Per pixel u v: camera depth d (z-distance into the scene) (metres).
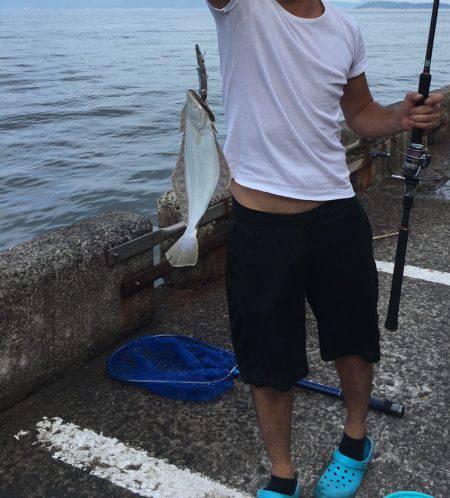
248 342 1.89
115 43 66.31
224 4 1.65
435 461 2.32
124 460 2.38
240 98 1.75
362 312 1.93
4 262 2.67
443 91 7.49
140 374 2.83
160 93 25.14
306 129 1.73
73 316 2.90
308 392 2.76
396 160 6.12
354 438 2.15
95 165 12.75
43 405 2.72
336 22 1.75
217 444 2.46
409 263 4.17
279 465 2.02
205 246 3.72
